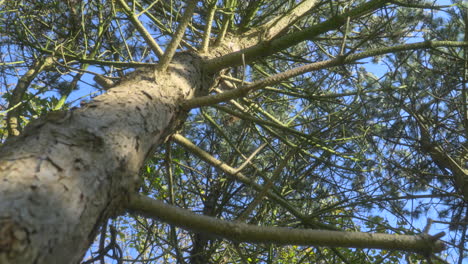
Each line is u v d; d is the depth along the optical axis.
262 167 5.68
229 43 4.24
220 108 3.69
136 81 2.54
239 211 5.46
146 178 4.70
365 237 1.79
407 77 4.55
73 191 1.41
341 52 2.62
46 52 3.76
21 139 1.54
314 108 5.19
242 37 4.51
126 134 1.89
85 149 1.62
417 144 4.94
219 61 3.36
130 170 1.80
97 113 1.90
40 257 1.19
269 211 5.33
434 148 5.00
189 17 2.55
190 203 5.81
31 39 4.36
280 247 5.50
